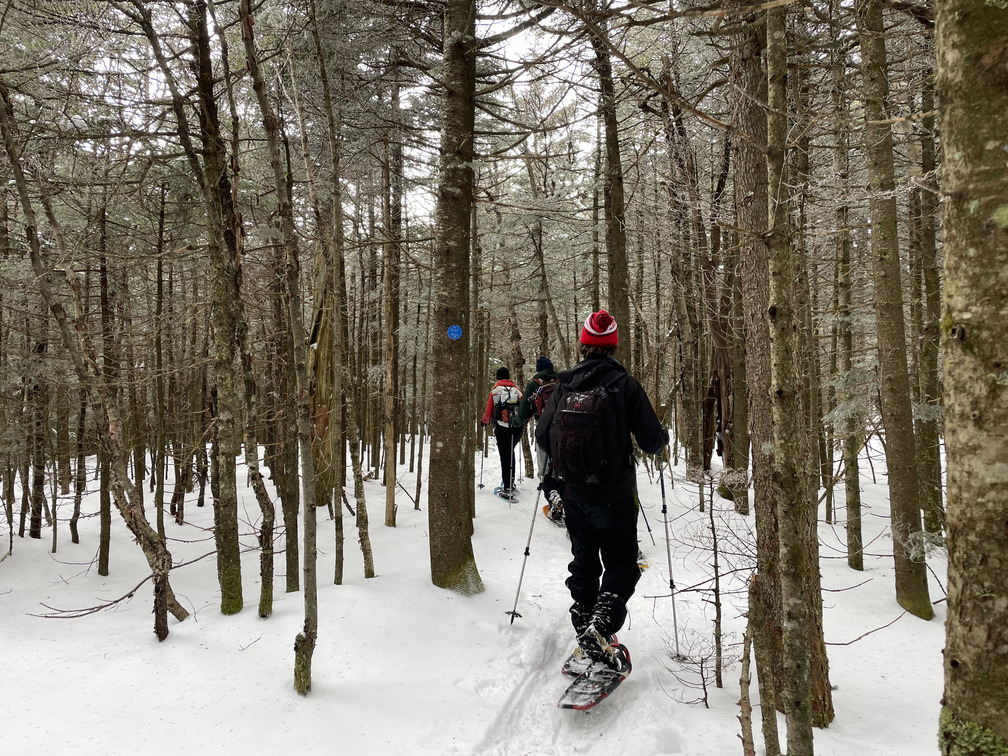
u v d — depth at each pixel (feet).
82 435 18.45
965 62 3.69
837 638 13.73
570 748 9.36
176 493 20.84
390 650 10.97
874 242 16.66
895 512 16.07
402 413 38.50
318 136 19.97
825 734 9.21
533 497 27.61
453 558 14.83
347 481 29.43
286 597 13.43
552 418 11.93
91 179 15.01
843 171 17.87
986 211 3.61
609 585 11.09
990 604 3.63
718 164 27.25
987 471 3.63
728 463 25.13
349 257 35.12
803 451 9.60
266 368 21.54
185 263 20.42
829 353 25.91
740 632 13.28
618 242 22.47
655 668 11.79
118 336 17.78
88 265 16.81
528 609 14.66
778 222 5.74
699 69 21.12
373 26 18.42
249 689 9.23
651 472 31.40
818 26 14.33
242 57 17.11
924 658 12.58
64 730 7.85
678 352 35.42
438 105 23.35
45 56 13.92
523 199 26.68
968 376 3.73
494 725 9.68
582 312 55.77
